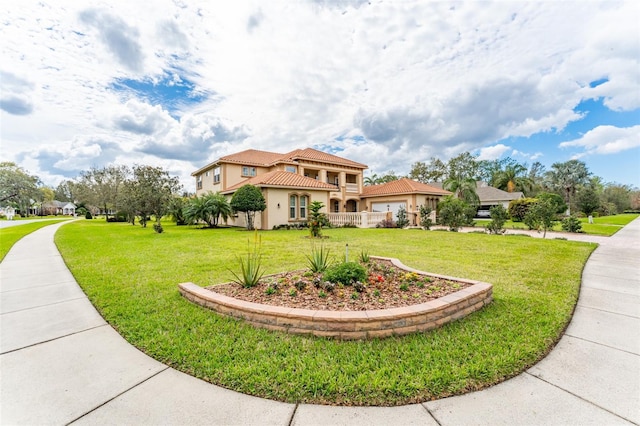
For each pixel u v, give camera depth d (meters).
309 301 4.20
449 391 2.53
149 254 9.37
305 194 21.67
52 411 2.34
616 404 2.37
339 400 2.43
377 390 2.53
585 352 3.22
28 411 2.34
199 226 25.30
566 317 4.08
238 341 3.41
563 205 27.08
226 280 6.05
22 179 54.00
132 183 20.59
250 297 4.43
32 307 4.73
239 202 18.28
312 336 3.49
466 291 4.36
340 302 4.13
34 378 2.81
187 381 2.73
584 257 8.53
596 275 6.54
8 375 2.85
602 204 42.28
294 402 2.42
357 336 3.41
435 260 8.04
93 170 39.69
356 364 2.91
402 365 2.88
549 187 50.78
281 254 9.16
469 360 2.98
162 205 18.98
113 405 2.41
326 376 2.70
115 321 4.09
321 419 2.22
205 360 3.04
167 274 6.61
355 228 20.47
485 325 3.80
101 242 12.69
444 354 3.08
